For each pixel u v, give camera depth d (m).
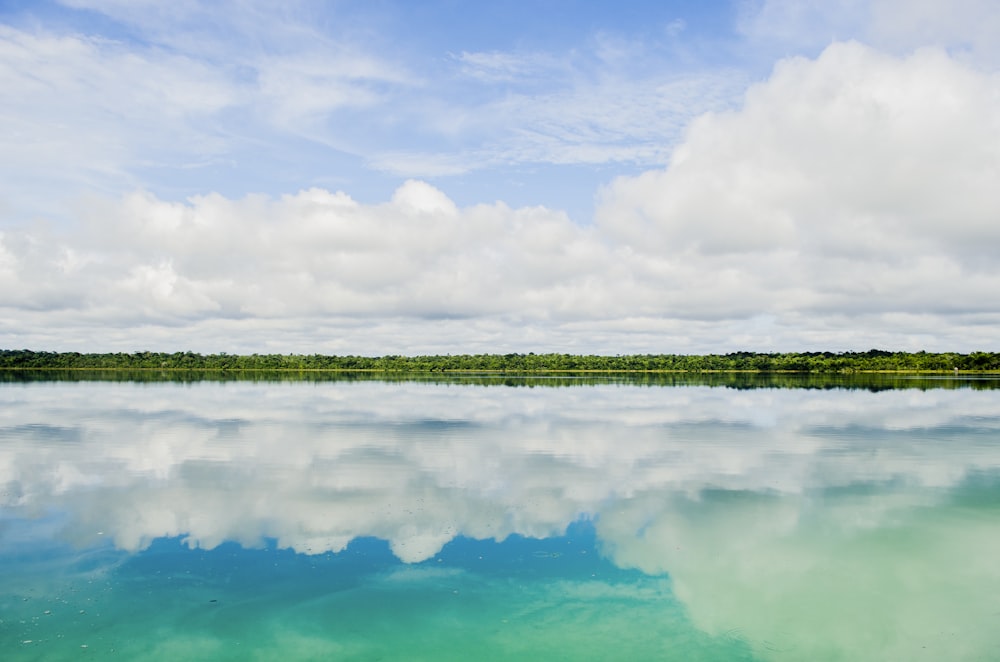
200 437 36.62
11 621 14.02
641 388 85.38
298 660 12.73
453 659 12.79
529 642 13.38
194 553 17.78
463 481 25.70
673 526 20.20
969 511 21.89
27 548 18.08
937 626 14.10
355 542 18.70
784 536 19.41
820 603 15.16
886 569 17.03
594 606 14.92
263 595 15.37
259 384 95.88
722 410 52.53
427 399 63.91
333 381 108.38
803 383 101.69
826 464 29.19
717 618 14.38
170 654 12.84
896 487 24.97
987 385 93.38
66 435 37.28
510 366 183.38
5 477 26.20
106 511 21.44
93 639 13.36
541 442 34.94
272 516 20.98
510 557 17.67
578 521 20.66
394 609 14.73
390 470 27.64
